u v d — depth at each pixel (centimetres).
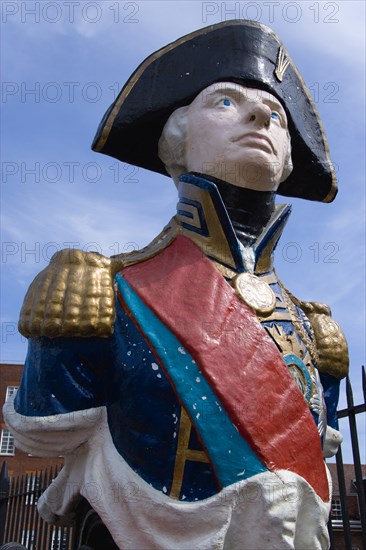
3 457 1736
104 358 285
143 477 262
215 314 285
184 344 273
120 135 346
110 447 273
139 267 309
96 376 284
